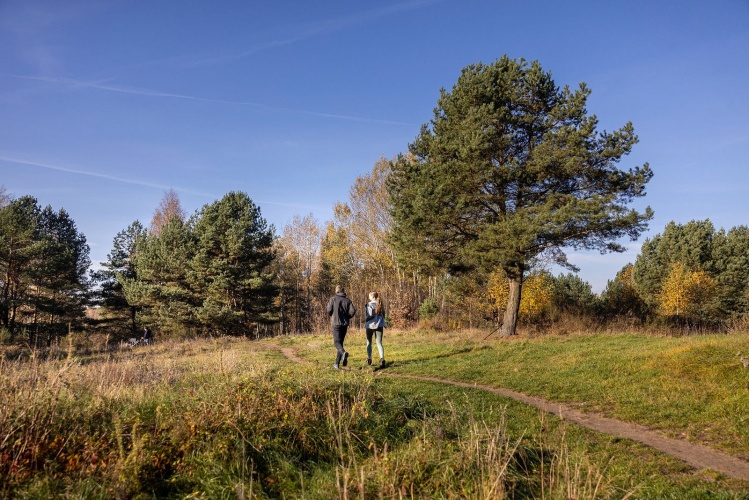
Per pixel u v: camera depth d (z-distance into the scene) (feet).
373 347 53.36
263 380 20.21
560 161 55.11
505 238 54.65
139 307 140.87
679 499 12.79
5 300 110.22
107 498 11.43
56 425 14.74
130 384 23.81
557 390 26.45
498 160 60.80
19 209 120.67
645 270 147.84
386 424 17.79
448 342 55.98
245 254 120.88
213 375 24.70
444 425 17.99
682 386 24.17
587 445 17.33
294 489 12.66
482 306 98.22
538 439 17.74
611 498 12.69
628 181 56.13
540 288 92.43
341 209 139.64
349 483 12.22
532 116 59.98
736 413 19.86
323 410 17.81
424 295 135.95
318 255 157.69
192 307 119.34
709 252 142.51
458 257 65.26
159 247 131.54
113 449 13.84
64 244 124.98
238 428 14.85
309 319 137.28
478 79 61.05
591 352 37.58
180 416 15.97
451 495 11.44
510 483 12.80
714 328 72.33
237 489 11.55
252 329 127.44
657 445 17.58
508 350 42.78
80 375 21.85
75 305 130.31
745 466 15.43
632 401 23.06
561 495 11.80
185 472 13.03
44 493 11.33
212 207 124.77
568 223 54.70
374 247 127.65
